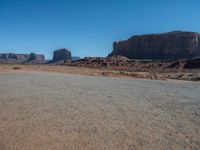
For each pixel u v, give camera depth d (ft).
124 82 89.15
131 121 25.99
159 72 334.24
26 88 53.01
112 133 21.70
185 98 45.96
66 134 21.15
